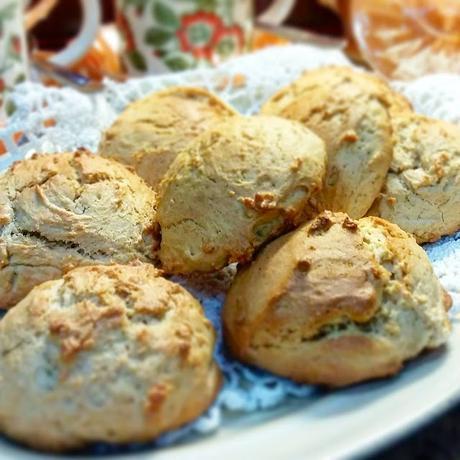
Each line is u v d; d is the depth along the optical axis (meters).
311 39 0.62
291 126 0.39
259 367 0.34
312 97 0.43
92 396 0.31
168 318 0.33
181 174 0.38
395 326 0.34
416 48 0.58
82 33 0.56
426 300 0.34
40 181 0.39
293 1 0.64
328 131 0.41
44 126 0.48
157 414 0.31
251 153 0.37
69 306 0.33
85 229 0.38
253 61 0.53
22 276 0.37
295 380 0.34
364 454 0.30
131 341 0.32
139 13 0.56
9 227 0.38
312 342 0.34
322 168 0.38
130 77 0.57
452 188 0.41
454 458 0.35
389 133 0.42
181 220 0.37
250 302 0.35
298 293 0.34
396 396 0.32
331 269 0.34
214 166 0.37
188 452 0.31
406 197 0.41
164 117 0.44
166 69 0.57
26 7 0.63
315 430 0.31
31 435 0.31
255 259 0.36
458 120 0.47
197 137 0.41
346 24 0.62
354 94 0.43
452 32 0.57
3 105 0.51
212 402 0.32
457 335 0.35
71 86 0.53
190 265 0.37
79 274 0.34
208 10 0.56
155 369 0.31
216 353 0.35
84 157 0.40
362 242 0.35
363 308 0.33
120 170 0.40
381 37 0.58
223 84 0.52
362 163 0.41
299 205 0.37
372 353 0.33
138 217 0.39
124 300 0.33
